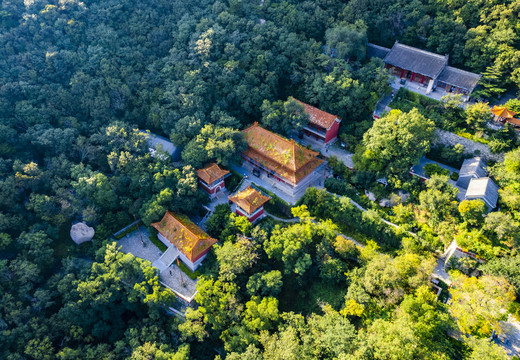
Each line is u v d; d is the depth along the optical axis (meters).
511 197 60.25
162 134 84.81
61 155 73.31
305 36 91.88
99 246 67.62
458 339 51.09
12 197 65.44
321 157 79.25
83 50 85.25
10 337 54.25
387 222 65.44
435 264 57.34
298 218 71.12
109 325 61.84
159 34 90.00
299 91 86.50
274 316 54.41
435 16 87.31
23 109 75.12
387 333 48.34
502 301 48.62
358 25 86.69
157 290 58.62
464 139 71.62
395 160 68.12
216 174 73.12
